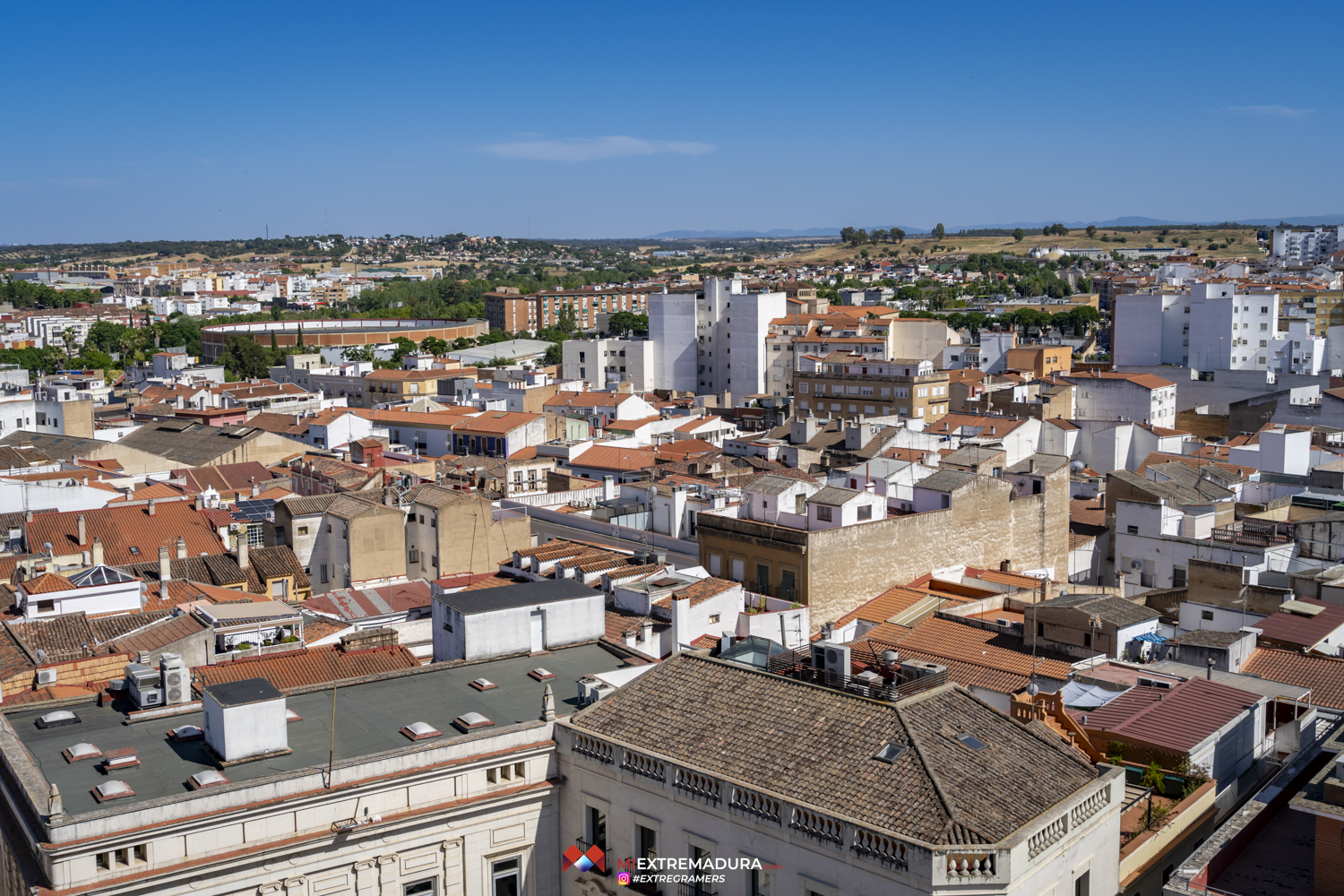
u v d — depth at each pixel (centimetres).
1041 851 3919
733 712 4744
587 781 4875
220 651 6656
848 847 3975
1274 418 19700
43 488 11888
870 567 9381
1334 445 15450
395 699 5456
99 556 9706
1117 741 5372
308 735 5028
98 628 6906
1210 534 10531
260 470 14725
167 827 4116
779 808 4184
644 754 4612
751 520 9938
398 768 4619
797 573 9044
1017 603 8894
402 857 4619
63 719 5138
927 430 17250
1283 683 6481
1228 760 5462
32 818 4200
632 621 7369
